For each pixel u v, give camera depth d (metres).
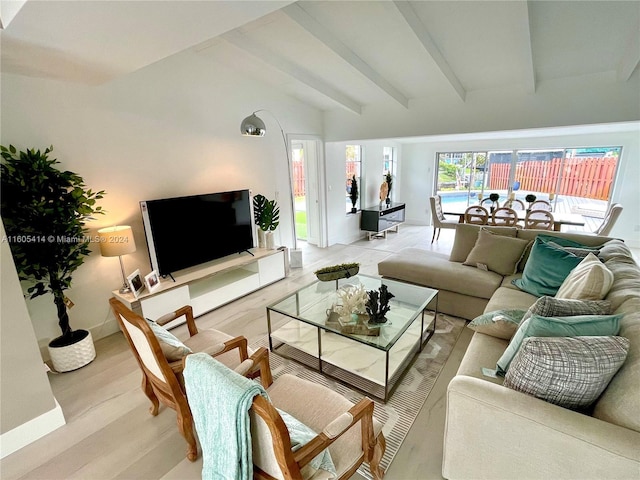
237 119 4.00
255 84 4.18
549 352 1.21
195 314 3.30
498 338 1.95
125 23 1.65
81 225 2.50
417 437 1.81
